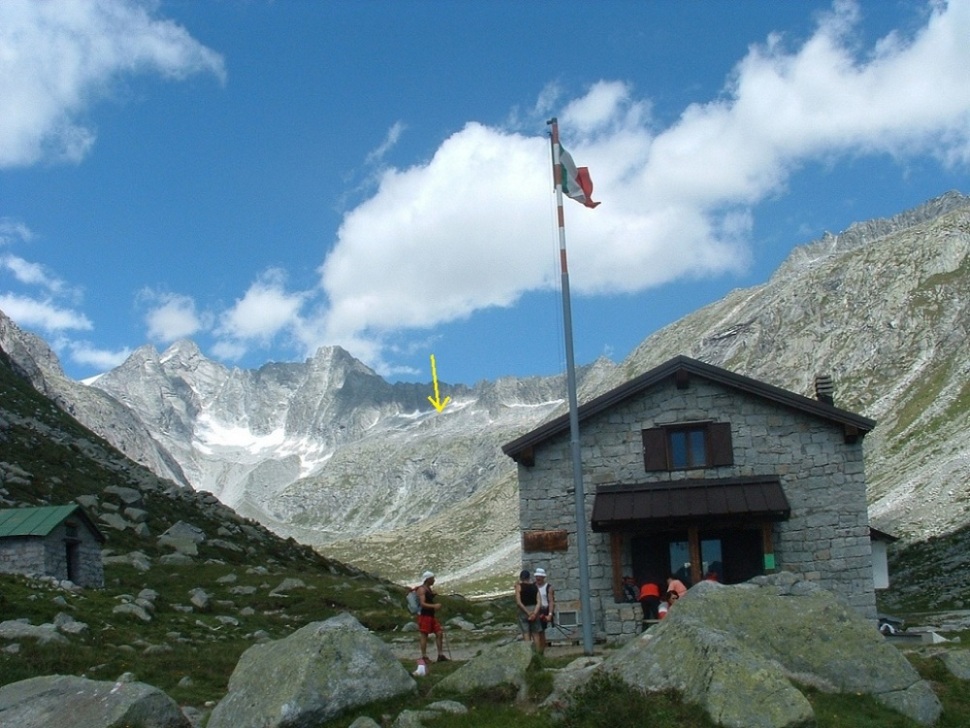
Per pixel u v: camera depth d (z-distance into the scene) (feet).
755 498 104.99
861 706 57.72
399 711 56.34
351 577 222.07
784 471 109.09
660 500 107.14
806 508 107.96
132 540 180.24
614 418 112.98
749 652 55.57
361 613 139.74
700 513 103.65
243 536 221.05
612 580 109.09
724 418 111.04
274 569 190.60
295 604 144.77
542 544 111.45
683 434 111.86
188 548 182.80
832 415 108.06
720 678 53.57
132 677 71.51
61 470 214.07
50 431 249.34
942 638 92.68
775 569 106.93
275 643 59.57
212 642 101.09
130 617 104.53
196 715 61.77
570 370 87.40
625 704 53.93
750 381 110.11
